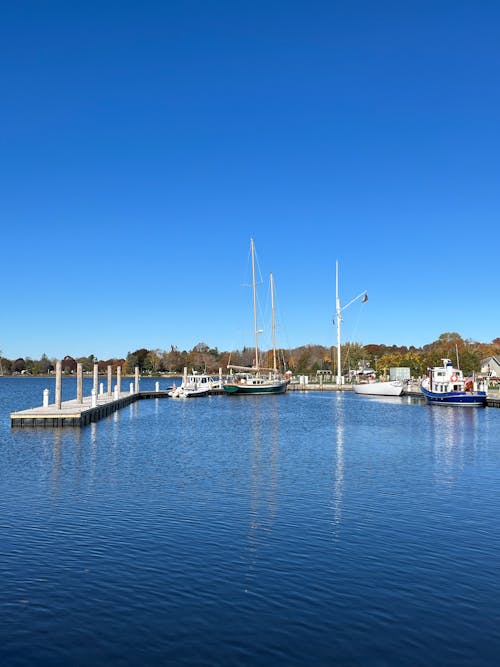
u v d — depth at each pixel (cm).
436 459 3850
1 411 8656
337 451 4234
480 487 2928
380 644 1330
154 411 8625
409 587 1641
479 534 2125
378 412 8438
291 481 3061
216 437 5169
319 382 16925
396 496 2714
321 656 1277
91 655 1274
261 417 7550
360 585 1652
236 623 1421
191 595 1577
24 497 2677
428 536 2098
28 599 1544
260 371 14200
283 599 1555
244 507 2494
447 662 1260
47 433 5400
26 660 1252
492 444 4666
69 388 19862
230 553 1906
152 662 1248
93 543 1998
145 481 3059
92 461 3744
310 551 1931
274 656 1274
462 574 1738
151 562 1817
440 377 10175
